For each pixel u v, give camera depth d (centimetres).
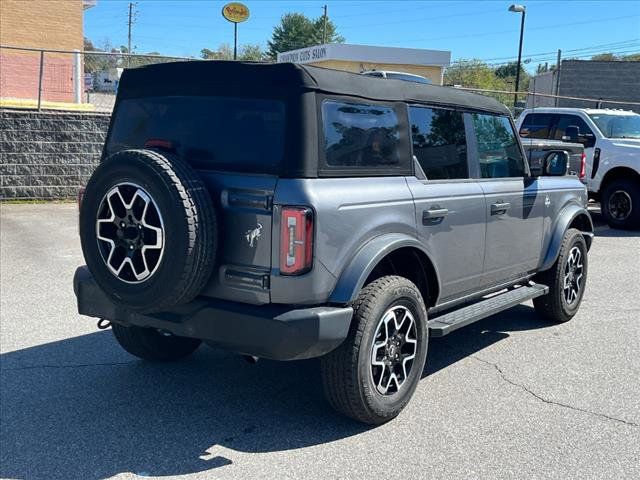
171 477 361
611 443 406
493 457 386
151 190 359
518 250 570
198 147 402
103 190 376
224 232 379
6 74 1845
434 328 462
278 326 363
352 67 3300
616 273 902
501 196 534
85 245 388
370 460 381
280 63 382
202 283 373
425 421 432
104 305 427
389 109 433
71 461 377
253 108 387
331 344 379
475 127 523
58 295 723
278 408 450
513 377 513
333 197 379
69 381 491
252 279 371
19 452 386
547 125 1398
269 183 369
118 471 367
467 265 502
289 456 385
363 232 396
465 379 508
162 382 492
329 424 426
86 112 1460
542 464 379
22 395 464
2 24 1822
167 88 425
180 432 413
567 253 636
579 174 970
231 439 405
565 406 459
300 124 372
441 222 463
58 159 1427
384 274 455
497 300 556
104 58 2039
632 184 1267
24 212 1289
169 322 396
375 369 412
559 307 643
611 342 602
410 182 443
